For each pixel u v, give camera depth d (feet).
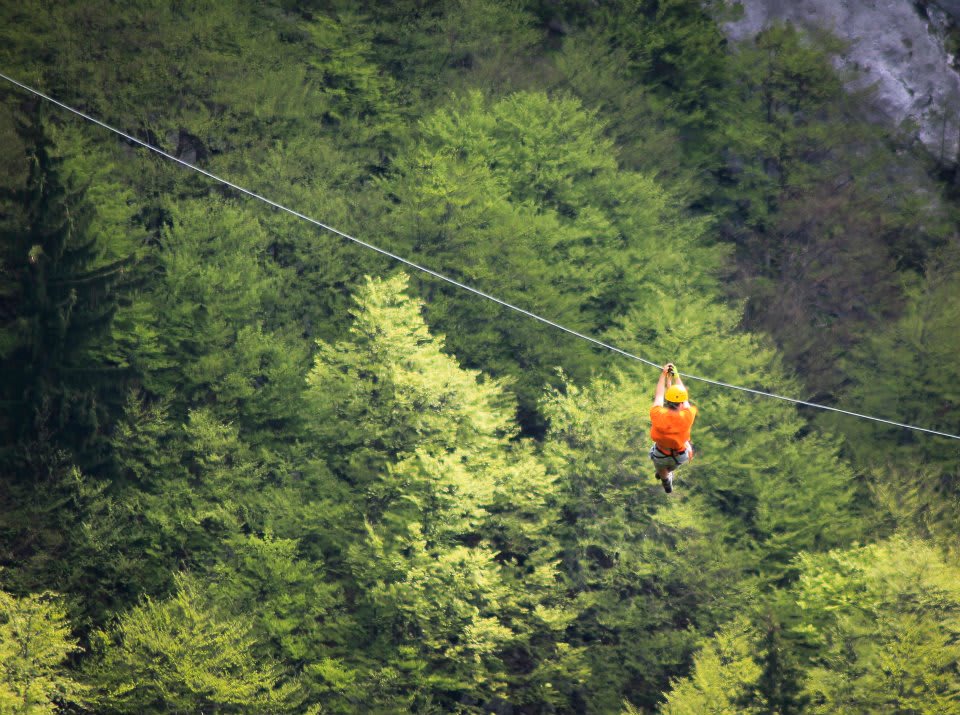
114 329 219.61
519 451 209.46
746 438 225.35
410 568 177.37
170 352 222.89
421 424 189.57
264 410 215.72
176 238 230.48
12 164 241.55
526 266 238.89
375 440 196.65
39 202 224.74
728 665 179.83
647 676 193.16
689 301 245.65
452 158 253.03
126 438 205.46
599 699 195.62
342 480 206.49
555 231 246.27
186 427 200.64
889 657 177.78
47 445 197.67
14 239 221.87
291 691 169.17
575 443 204.74
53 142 231.91
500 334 240.12
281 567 183.83
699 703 176.86
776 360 246.68
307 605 187.93
